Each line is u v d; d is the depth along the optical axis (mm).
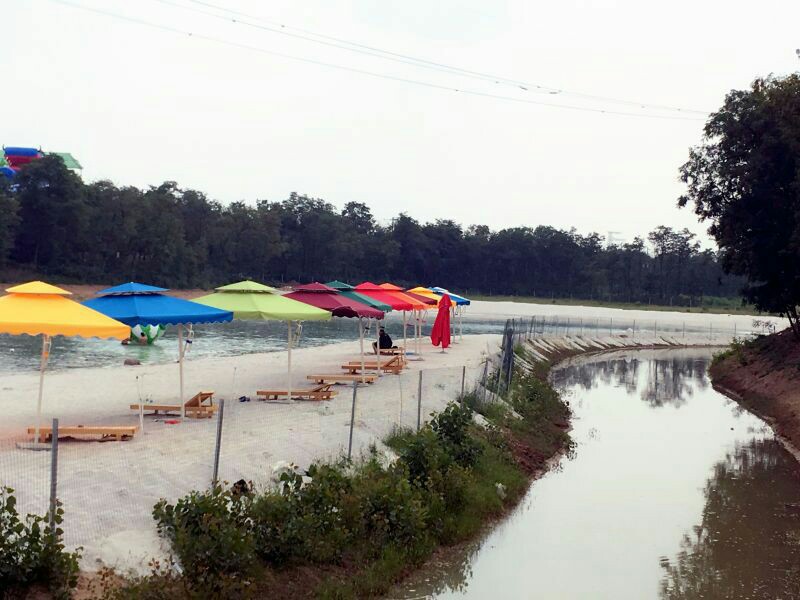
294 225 136000
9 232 79188
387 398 21250
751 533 14766
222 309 17250
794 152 32781
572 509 16016
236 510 10281
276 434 15523
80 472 11703
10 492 8492
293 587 9977
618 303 143625
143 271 96812
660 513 15961
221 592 8953
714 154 38250
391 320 76438
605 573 12414
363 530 12000
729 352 47406
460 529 13625
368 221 164625
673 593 11656
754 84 36875
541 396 28141
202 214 114625
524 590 11539
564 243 157750
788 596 11648
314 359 31594
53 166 85000
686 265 146250
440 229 158625
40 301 13680
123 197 92750
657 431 25859
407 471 14055
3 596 7734
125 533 9906
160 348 40031
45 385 21688
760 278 39125
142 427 14875
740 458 21734
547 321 82562
